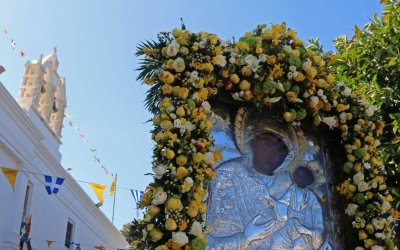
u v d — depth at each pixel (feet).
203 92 14.42
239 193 15.21
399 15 23.73
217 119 15.71
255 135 16.12
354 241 15.76
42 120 49.73
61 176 51.83
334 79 17.63
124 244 79.25
